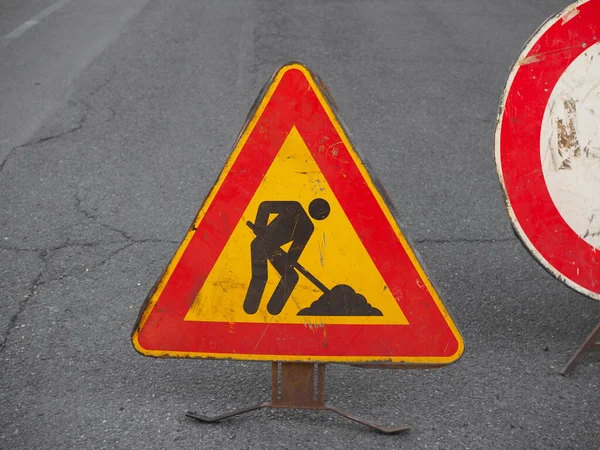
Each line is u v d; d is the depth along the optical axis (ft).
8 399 9.61
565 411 9.46
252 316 8.86
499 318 11.46
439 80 23.36
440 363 8.88
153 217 14.76
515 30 29.73
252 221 8.59
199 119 19.95
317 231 8.58
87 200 15.46
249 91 22.16
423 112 20.62
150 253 13.39
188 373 10.18
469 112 20.65
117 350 10.63
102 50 26.58
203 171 16.84
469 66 24.85
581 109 9.26
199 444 8.84
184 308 8.86
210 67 24.50
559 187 9.45
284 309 8.81
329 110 8.23
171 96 21.75
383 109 20.84
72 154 17.72
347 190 8.45
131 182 16.29
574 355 10.14
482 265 13.02
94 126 19.48
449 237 14.05
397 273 8.66
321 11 33.04
